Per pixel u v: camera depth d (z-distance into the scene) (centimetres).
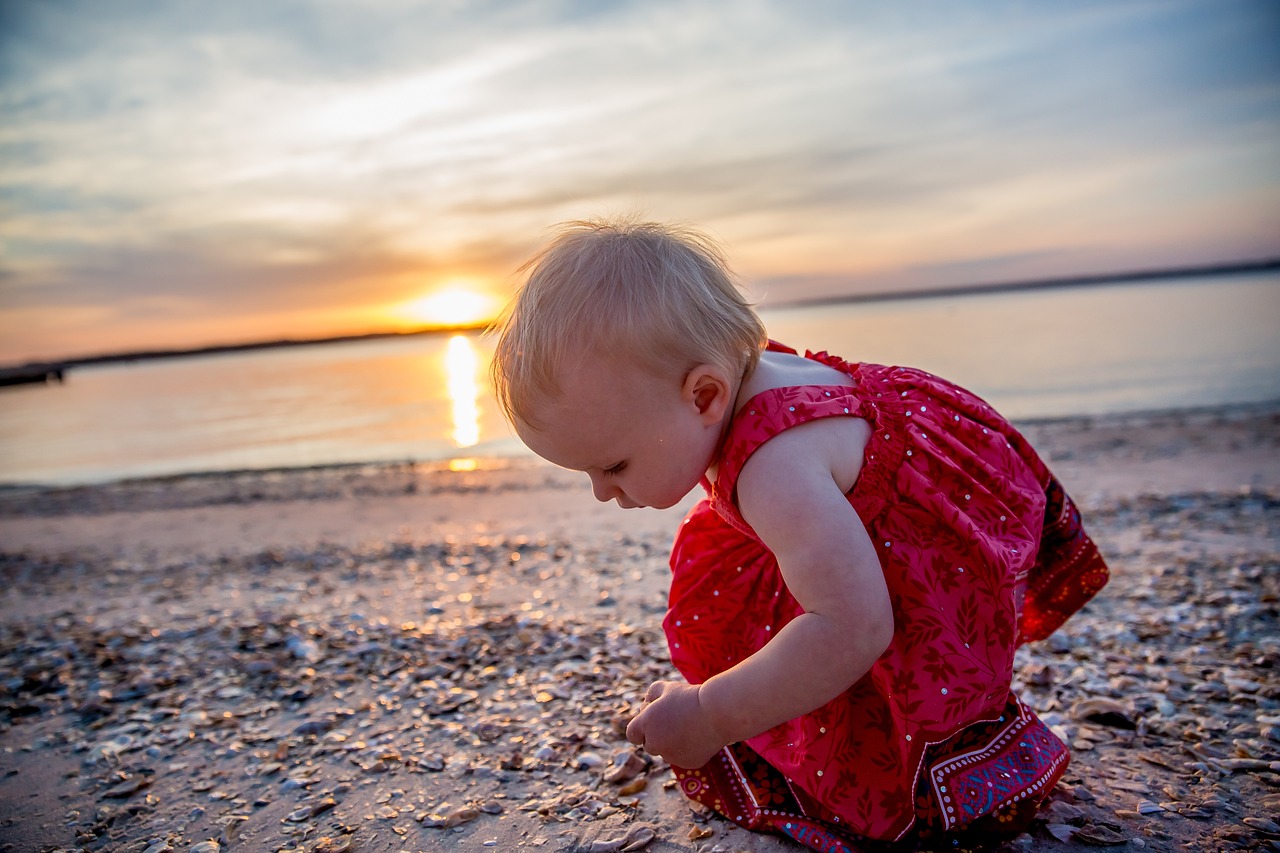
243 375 6119
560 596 381
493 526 678
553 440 132
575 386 127
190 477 1377
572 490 897
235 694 263
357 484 1100
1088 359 2441
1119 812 164
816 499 127
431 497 916
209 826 182
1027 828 158
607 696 241
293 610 386
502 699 245
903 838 148
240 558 568
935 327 4653
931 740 139
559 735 217
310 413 2625
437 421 2164
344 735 227
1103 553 404
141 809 192
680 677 253
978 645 140
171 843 176
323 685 267
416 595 411
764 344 148
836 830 154
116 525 871
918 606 139
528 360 129
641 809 178
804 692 126
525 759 204
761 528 131
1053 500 172
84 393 5116
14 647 339
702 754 137
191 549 660
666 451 132
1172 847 152
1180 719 206
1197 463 763
